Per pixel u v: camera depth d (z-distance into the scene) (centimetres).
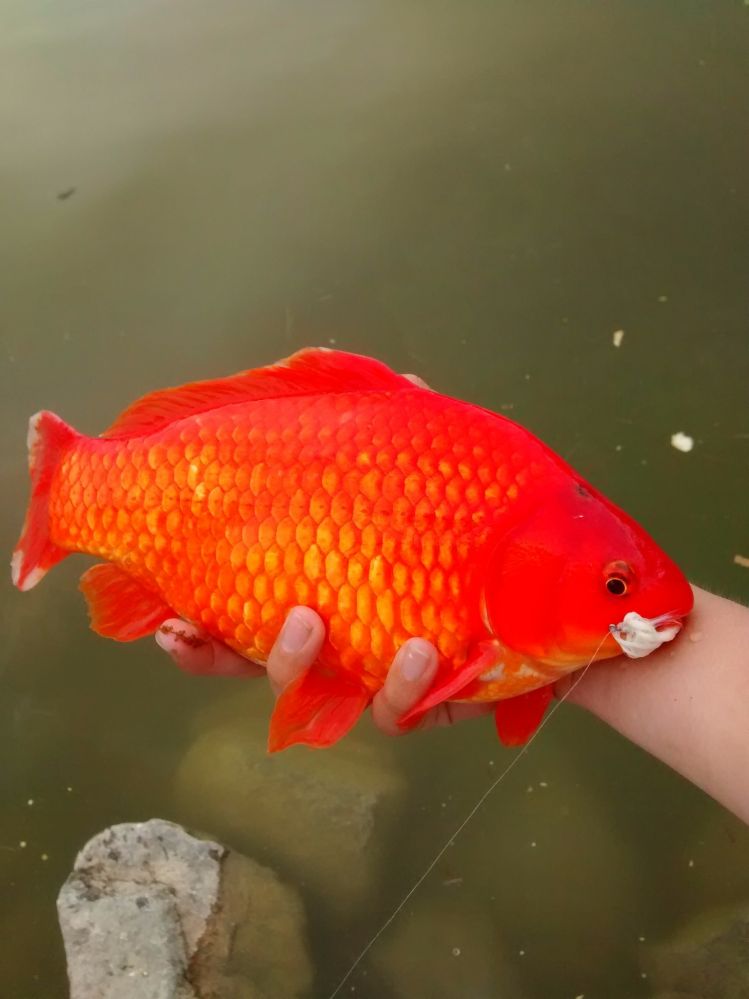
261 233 97
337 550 43
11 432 86
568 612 42
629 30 114
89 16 129
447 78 111
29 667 76
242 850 66
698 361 82
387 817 68
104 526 47
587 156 99
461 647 43
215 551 45
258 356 88
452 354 85
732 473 76
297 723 45
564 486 43
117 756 72
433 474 43
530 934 63
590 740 70
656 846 66
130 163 106
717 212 92
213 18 125
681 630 47
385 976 61
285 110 110
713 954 60
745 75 105
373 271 92
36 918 65
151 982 57
